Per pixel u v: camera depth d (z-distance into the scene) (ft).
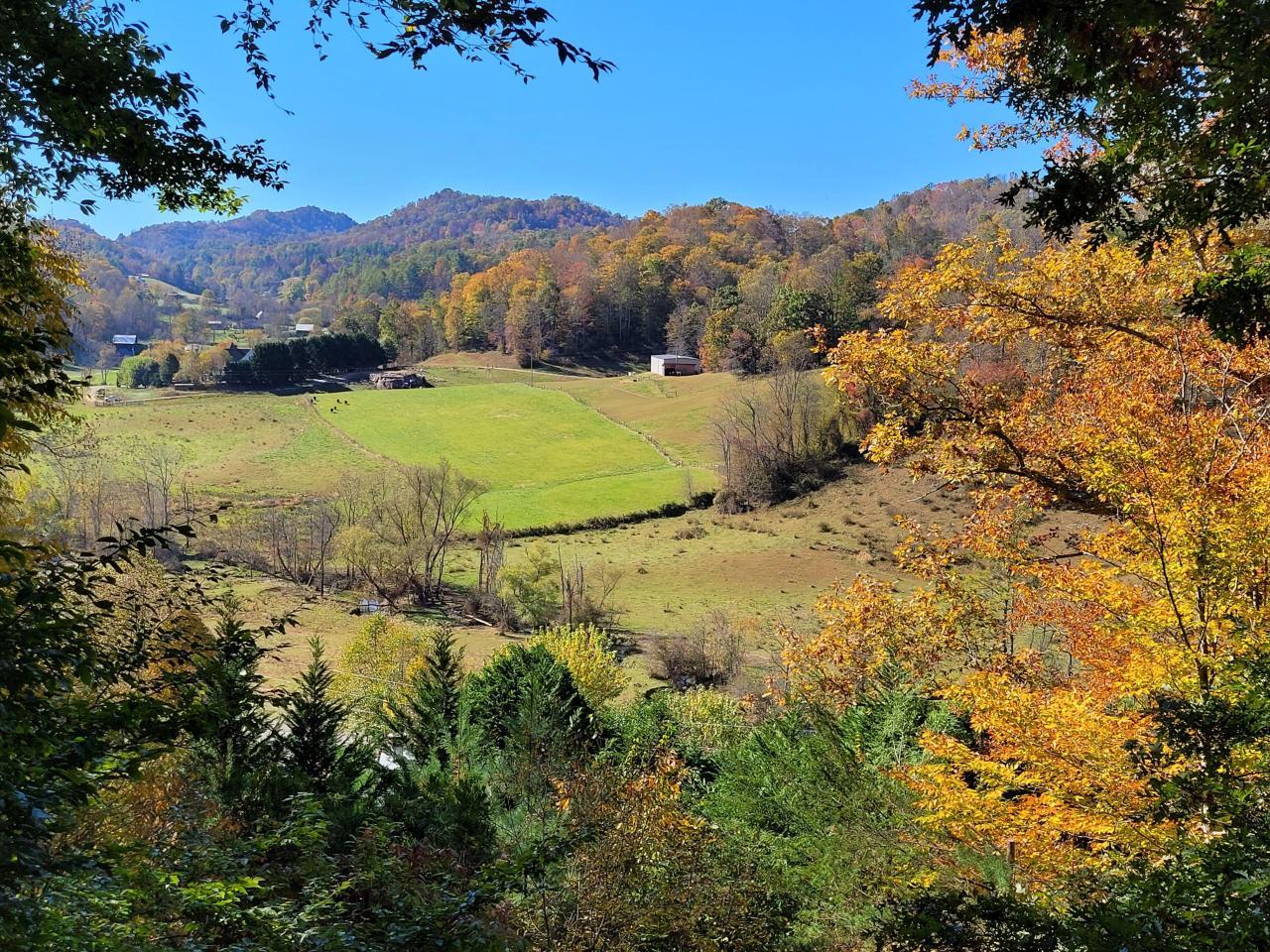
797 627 145.89
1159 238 23.32
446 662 73.10
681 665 132.46
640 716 72.59
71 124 22.84
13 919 13.42
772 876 44.75
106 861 18.43
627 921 34.40
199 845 25.25
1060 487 38.19
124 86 23.06
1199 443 30.48
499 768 54.95
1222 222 21.45
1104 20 19.13
